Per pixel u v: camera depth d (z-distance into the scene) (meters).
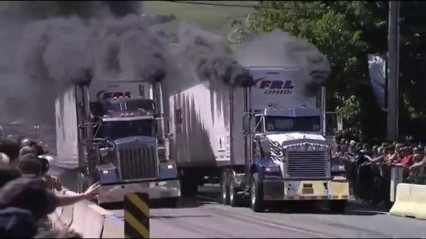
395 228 57.81
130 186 79.25
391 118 94.75
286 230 55.62
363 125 115.06
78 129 84.62
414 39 117.88
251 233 53.25
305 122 78.50
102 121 82.00
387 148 81.00
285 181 73.44
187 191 95.69
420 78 116.31
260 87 80.94
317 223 61.72
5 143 42.66
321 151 74.06
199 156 91.25
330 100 114.56
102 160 79.88
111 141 80.75
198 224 60.75
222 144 86.12
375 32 116.00
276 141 74.75
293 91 81.44
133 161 79.62
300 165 73.75
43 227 55.47
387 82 104.38
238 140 83.00
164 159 81.50
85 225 50.81
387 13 115.25
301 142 74.12
